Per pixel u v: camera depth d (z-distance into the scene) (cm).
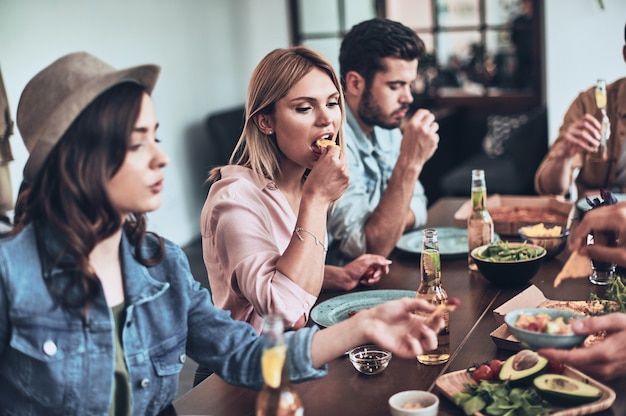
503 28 648
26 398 139
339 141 209
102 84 128
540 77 641
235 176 205
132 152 132
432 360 170
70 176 130
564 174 303
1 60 439
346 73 272
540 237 240
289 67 198
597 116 320
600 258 180
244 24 648
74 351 138
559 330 146
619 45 546
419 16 667
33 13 458
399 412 139
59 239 136
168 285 152
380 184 287
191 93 593
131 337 147
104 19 511
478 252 227
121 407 146
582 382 147
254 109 203
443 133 610
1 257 134
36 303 135
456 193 564
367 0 667
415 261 248
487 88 661
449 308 146
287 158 207
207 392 163
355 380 165
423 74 673
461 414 145
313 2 679
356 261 223
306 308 188
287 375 130
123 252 147
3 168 344
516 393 143
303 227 190
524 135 547
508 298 210
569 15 550
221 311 160
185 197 589
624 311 176
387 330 150
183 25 583
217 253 197
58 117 127
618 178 316
